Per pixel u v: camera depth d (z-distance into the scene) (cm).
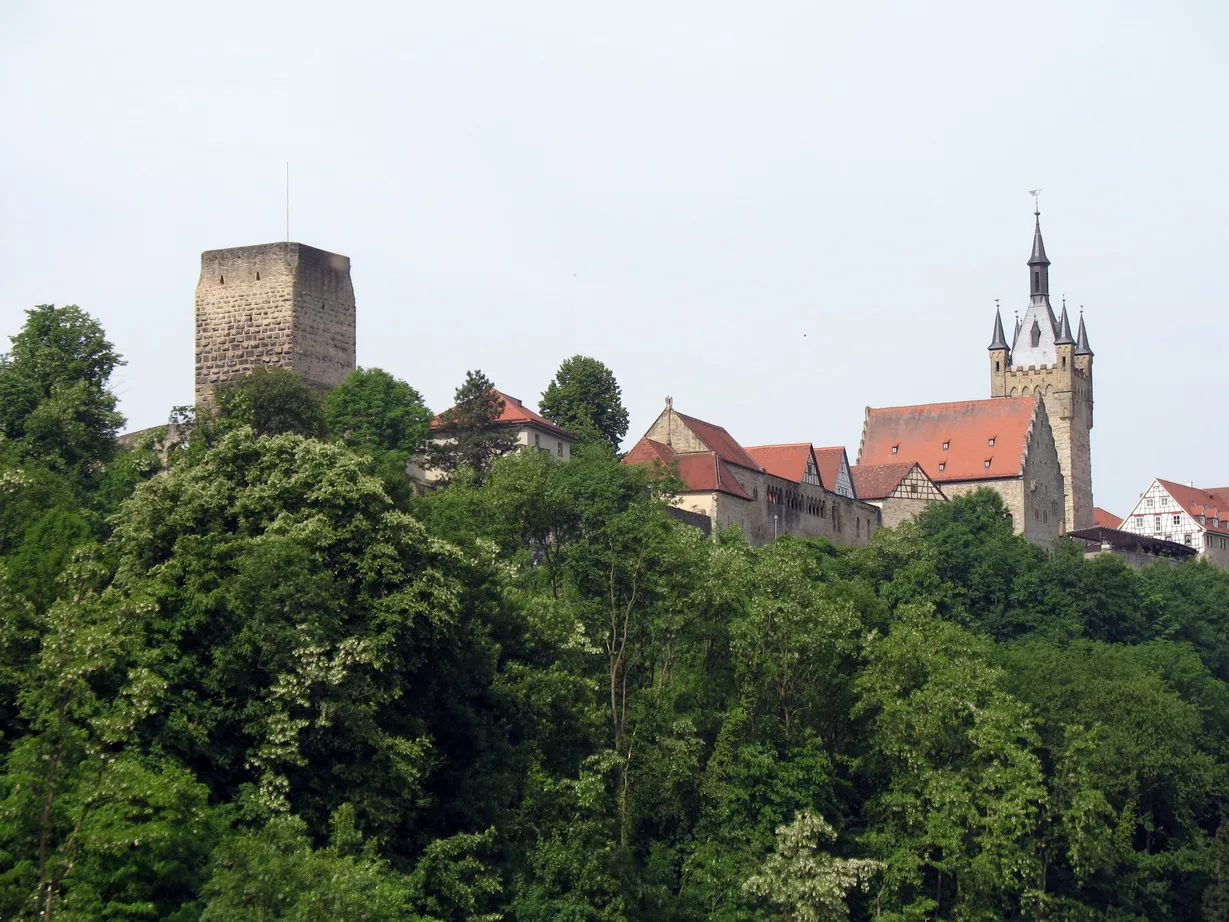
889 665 8344
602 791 6544
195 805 5141
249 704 5644
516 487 8519
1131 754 9444
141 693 5016
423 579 6147
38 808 4681
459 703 6475
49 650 4803
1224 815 9825
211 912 4597
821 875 7100
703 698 8200
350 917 4691
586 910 6181
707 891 7100
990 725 7881
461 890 5631
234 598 5675
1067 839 8400
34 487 6975
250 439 6544
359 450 8688
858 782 8488
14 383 9125
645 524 8081
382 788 5750
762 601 8012
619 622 7925
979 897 7544
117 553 6241
